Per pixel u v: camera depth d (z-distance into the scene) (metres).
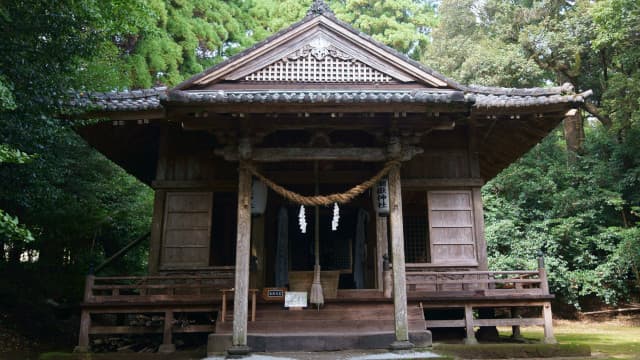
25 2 7.89
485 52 21.30
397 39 27.12
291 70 9.20
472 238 10.53
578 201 19.16
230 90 8.97
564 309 19.34
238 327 7.84
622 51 18.38
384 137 8.59
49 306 12.28
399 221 8.35
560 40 20.27
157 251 10.26
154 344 10.10
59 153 10.89
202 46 25.08
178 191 10.63
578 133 22.70
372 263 11.63
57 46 8.56
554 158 21.78
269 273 11.59
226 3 27.33
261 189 9.07
